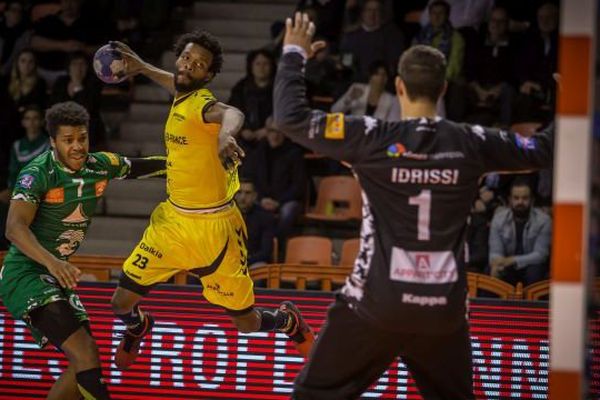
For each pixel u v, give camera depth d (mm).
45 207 12797
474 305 15102
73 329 12375
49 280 12688
